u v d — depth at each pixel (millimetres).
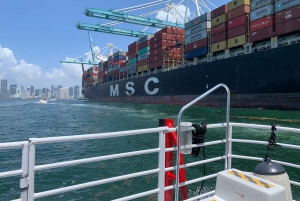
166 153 2896
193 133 3059
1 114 37156
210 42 33219
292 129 2840
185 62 40844
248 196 2113
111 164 9000
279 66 23359
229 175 2367
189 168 7953
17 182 7523
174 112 30406
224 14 30156
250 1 26344
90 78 94000
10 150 11539
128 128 19766
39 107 59125
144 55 50438
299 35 22000
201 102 34562
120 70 63406
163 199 2746
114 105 54250
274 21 23969
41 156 10570
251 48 26656
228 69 29203
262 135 14094
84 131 18984
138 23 51250
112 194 6371
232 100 29094
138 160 9438
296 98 22406
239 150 10492
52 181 7469
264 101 25406
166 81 42875
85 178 7641
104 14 47688
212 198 2385
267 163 2475
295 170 7703
